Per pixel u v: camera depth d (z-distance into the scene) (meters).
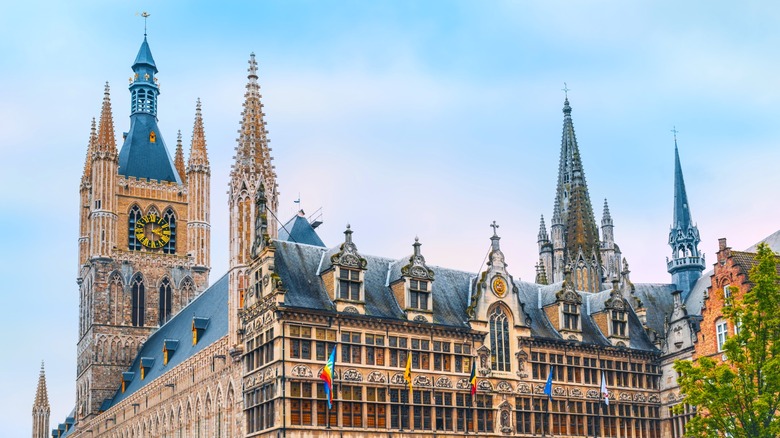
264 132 98.50
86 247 165.12
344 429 78.44
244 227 94.38
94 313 149.25
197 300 128.88
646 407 98.62
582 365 95.06
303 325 79.00
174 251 157.75
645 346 100.56
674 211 128.00
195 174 160.88
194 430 103.75
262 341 80.88
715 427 62.38
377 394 81.31
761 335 62.09
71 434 162.88
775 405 60.88
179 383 110.44
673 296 103.94
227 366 94.19
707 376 62.84
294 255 84.25
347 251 83.06
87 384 150.38
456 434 84.75
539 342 92.50
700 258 124.88
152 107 167.50
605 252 149.38
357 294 83.00
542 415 91.00
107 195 153.12
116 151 155.88
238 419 89.50
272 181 96.94
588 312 101.25
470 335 88.19
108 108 157.00
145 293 152.88
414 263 86.69
